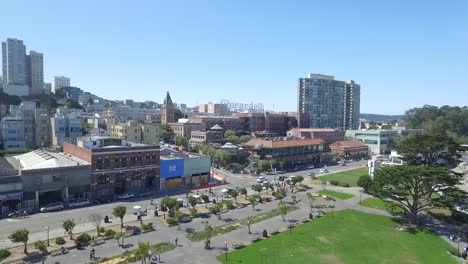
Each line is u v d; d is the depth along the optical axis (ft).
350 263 197.36
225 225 253.65
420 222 269.44
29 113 574.15
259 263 191.42
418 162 330.75
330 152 631.56
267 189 365.20
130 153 332.39
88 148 319.88
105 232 222.28
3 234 223.30
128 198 319.47
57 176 289.74
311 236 236.63
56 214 267.80
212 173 448.65
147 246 182.09
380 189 274.77
